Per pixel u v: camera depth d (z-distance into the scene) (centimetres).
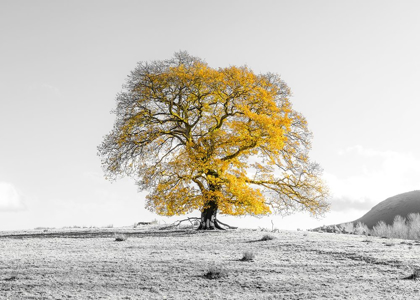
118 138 2823
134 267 1338
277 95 2902
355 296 952
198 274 1223
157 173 2698
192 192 2619
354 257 1503
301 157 2952
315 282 1112
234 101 2831
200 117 2944
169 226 3109
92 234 2719
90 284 1099
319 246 1828
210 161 2630
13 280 1150
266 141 2716
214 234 2505
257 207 2612
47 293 1001
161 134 2902
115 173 2862
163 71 2873
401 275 1178
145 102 2841
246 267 1330
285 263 1405
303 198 2892
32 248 1919
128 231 2952
